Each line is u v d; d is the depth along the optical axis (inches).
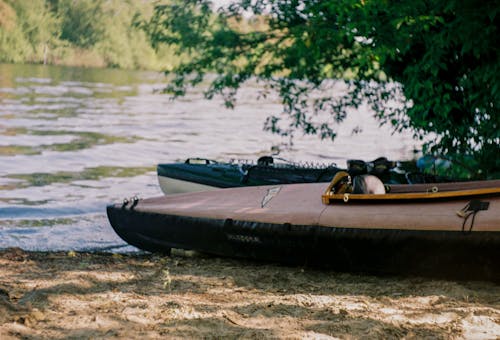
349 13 312.0
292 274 229.0
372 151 719.1
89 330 157.0
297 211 240.4
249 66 522.3
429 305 184.9
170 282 207.0
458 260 207.3
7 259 234.1
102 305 177.5
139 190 470.3
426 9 305.6
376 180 242.5
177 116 1066.1
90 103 1223.5
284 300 189.9
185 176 382.0
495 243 199.2
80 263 229.0
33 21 2933.1
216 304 183.2
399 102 496.7
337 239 227.0
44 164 568.4
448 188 251.9
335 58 494.3
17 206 405.1
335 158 665.0
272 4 497.4
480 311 175.0
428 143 398.0
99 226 359.3
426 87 341.1
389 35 314.3
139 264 234.8
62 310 171.8
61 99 1275.8
